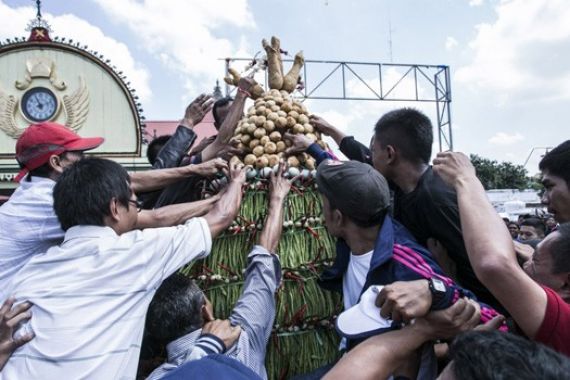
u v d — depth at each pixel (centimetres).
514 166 3838
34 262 148
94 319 135
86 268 141
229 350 151
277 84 239
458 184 137
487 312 140
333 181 155
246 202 200
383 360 114
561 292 148
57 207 152
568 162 170
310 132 221
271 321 172
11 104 1187
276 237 184
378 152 184
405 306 115
